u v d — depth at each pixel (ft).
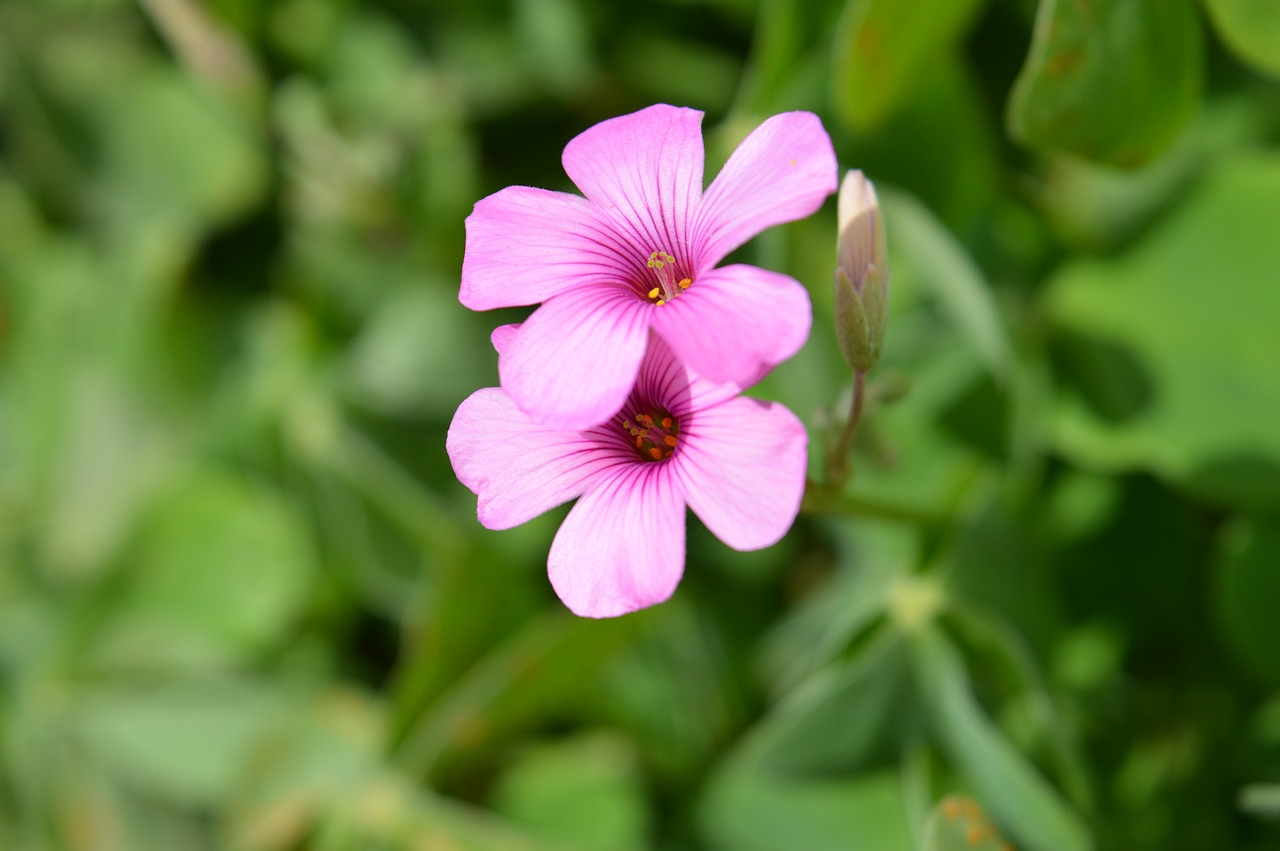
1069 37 0.55
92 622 0.70
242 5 0.69
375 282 0.69
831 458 0.53
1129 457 0.60
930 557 0.58
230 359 0.73
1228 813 0.59
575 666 0.61
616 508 0.48
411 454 0.67
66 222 0.79
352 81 0.70
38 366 0.77
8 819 0.75
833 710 0.57
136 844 0.69
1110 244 0.62
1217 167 0.61
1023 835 0.58
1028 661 0.56
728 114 0.68
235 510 0.69
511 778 0.63
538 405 0.47
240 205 0.73
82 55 0.73
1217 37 0.62
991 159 0.63
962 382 0.62
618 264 0.49
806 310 0.46
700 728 0.63
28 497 0.77
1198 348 0.60
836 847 0.60
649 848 0.62
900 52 0.59
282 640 0.69
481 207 0.49
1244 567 0.59
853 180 0.50
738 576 0.65
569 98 0.68
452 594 0.62
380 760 0.62
